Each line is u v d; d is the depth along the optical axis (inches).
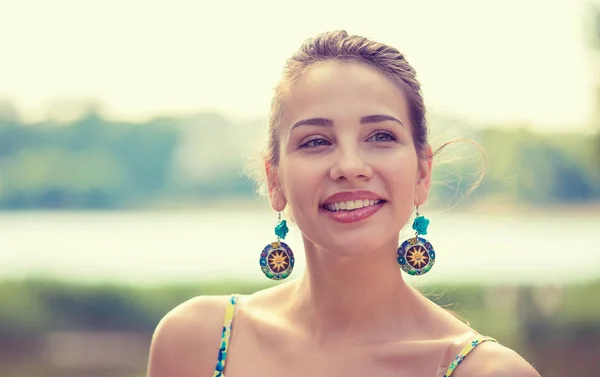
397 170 123.8
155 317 666.2
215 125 2060.8
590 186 1512.1
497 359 118.2
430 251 133.0
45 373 561.6
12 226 1501.0
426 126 135.3
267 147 139.2
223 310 139.6
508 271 703.1
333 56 129.3
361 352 127.4
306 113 126.0
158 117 2066.9
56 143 2015.3
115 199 2034.9
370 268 127.6
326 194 123.3
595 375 515.5
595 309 564.7
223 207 2038.6
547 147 1503.4
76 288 661.9
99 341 638.5
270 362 132.2
